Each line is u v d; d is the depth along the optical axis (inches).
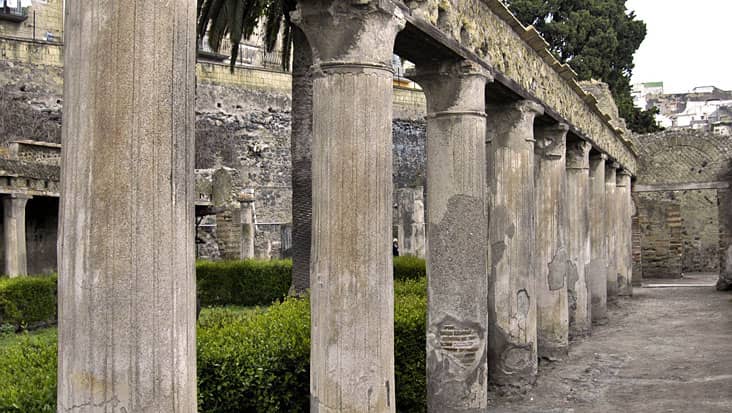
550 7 1530.5
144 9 147.3
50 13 1306.6
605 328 671.8
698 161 1083.9
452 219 333.4
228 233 1098.1
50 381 219.6
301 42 584.7
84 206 146.3
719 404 373.1
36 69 1129.4
